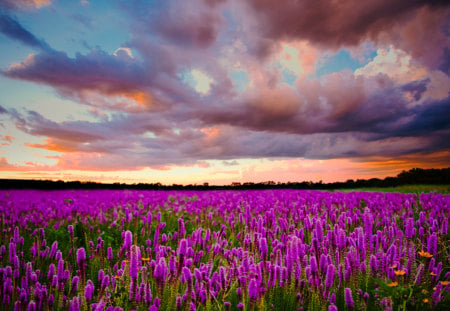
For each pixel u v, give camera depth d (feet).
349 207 26.40
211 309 7.94
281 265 9.39
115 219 25.30
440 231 12.82
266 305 8.07
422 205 26.58
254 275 8.04
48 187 82.74
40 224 23.85
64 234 20.08
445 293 7.73
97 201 36.09
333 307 6.64
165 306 8.02
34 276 8.85
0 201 36.29
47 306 7.56
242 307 7.36
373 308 8.44
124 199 39.70
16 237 12.78
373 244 10.28
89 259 13.43
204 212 27.22
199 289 7.75
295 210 21.68
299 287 8.55
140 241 17.97
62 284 8.17
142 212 28.32
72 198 41.60
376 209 23.53
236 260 9.73
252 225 13.76
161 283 7.89
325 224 13.35
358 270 8.46
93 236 19.88
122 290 8.55
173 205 34.42
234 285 9.16
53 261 11.29
